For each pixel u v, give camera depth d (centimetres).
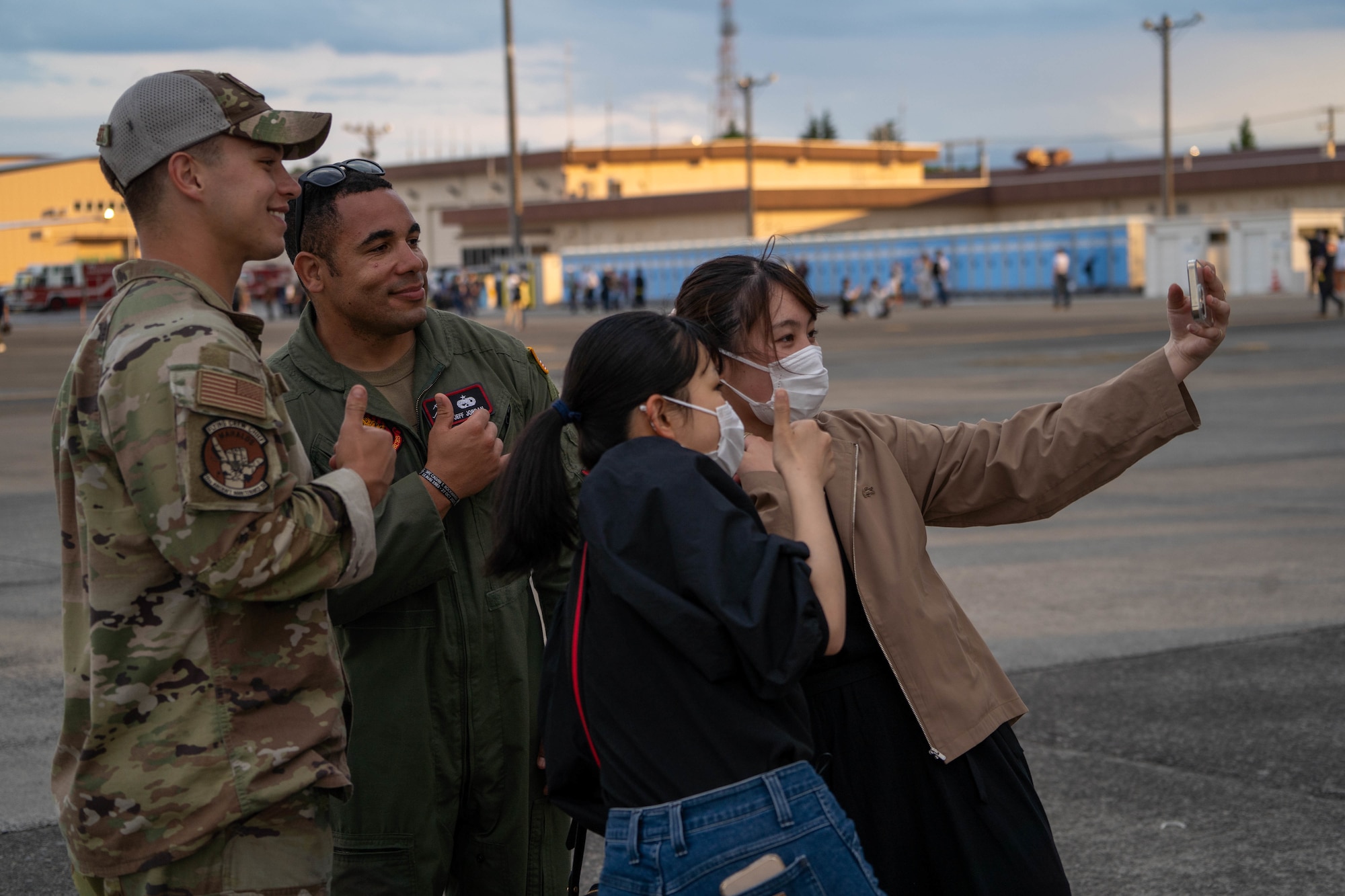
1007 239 5119
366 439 238
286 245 295
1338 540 852
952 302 5241
